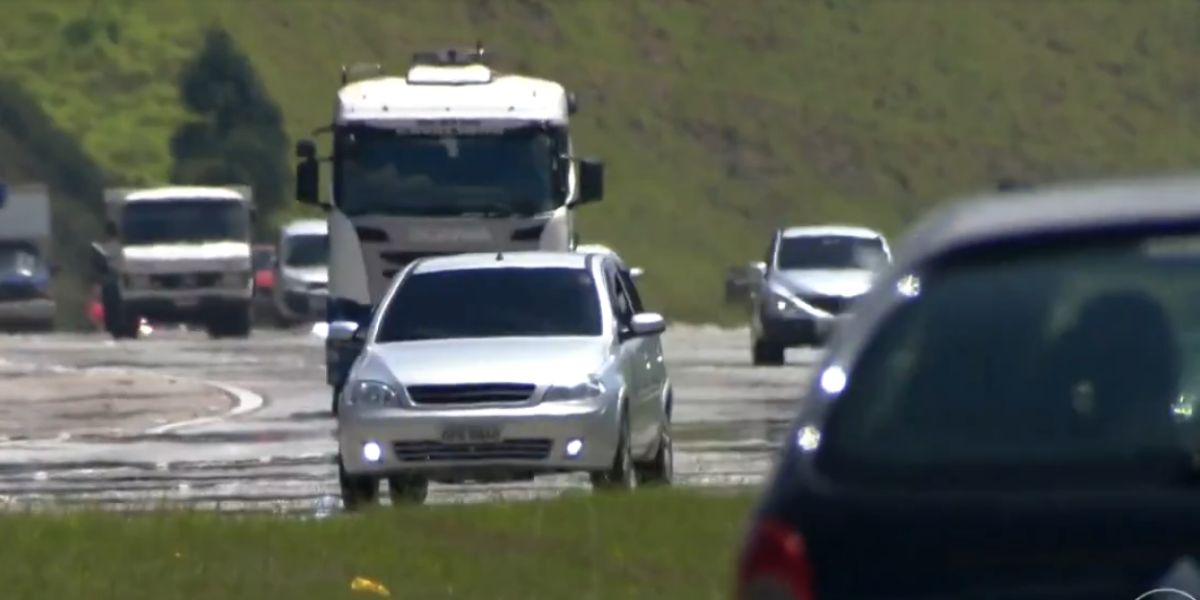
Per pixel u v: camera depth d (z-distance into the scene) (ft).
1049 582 64.64
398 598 150.10
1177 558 63.62
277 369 451.12
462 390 213.46
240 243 634.84
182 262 622.95
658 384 240.32
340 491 234.99
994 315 70.03
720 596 150.51
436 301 228.63
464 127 347.56
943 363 69.77
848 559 66.80
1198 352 83.87
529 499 194.49
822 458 68.90
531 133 347.77
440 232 344.69
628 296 247.70
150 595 148.46
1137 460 65.82
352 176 347.56
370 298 345.72
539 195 346.95
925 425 68.54
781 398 363.15
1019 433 67.62
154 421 331.98
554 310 227.81
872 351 70.64
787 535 67.82
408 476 215.51
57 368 453.58
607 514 175.42
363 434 213.46
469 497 232.53
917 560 66.13
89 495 235.81
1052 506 65.16
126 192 641.81
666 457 241.55
